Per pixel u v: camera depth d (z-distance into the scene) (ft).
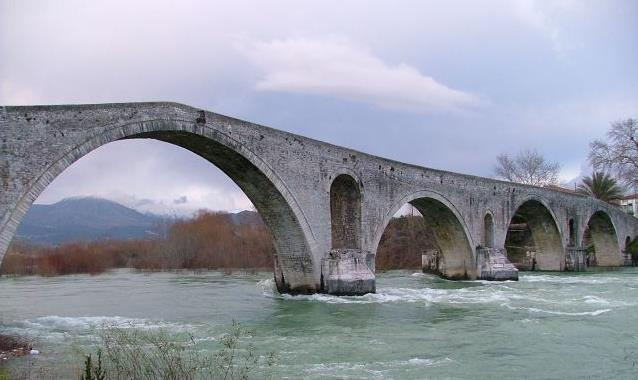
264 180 122.62
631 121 268.82
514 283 176.55
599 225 293.02
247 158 116.98
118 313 112.06
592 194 342.85
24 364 64.23
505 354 70.44
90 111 91.86
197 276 254.88
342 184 147.33
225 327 91.40
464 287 162.50
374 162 150.20
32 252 380.58
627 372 61.77
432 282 185.26
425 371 61.93
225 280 218.38
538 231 245.65
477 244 191.52
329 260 132.77
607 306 113.80
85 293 164.25
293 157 127.54
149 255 358.84
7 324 96.22
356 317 101.35
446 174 178.40
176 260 339.36
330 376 59.47
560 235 240.32
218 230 361.10
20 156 83.51
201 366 59.52
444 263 199.62
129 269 350.23
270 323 95.45
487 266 187.93
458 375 60.34
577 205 253.03
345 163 141.28
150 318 103.50
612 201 343.67
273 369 62.39
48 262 320.50
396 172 157.79
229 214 428.15
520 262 257.34
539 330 86.58
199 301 133.59
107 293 163.12
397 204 157.38
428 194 169.89
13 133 83.25
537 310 108.47
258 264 326.65
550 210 232.73
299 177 128.77
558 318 98.07
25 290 179.42
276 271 139.64
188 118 106.01
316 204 132.87
